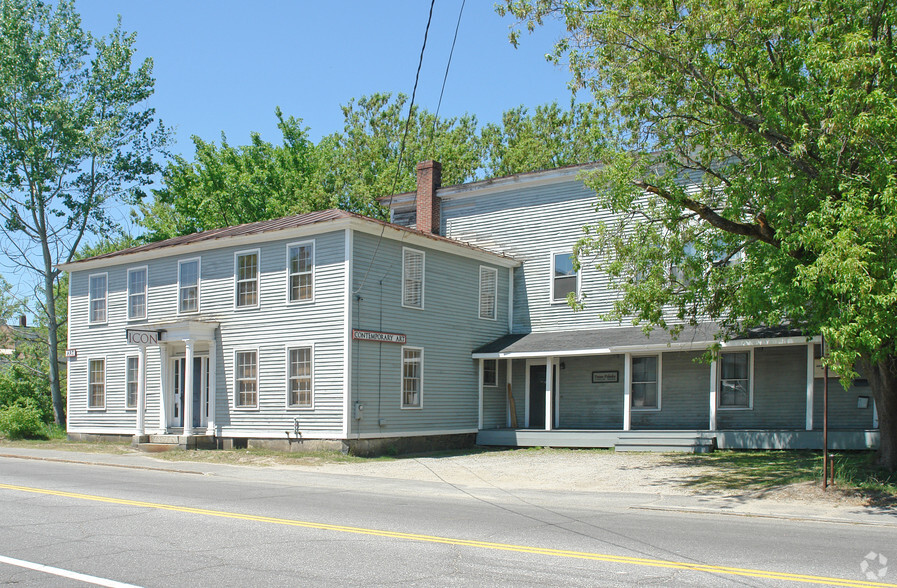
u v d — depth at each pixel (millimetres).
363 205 46375
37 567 7930
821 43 12883
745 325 17016
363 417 22000
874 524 11508
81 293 29312
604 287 26281
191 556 8461
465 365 26062
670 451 22016
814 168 13797
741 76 14500
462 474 18172
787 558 8539
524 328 27922
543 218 27875
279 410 22969
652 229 17078
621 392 25844
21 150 34062
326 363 22078
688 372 24547
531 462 20594
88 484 15570
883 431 15641
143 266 27328
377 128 52312
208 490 14773
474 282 26766
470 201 29703
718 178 16391
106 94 36094
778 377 22984
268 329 23531
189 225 45906
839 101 12672
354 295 22016
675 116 15836
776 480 15875
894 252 12016
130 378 27188
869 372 15711
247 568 7871
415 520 11117
